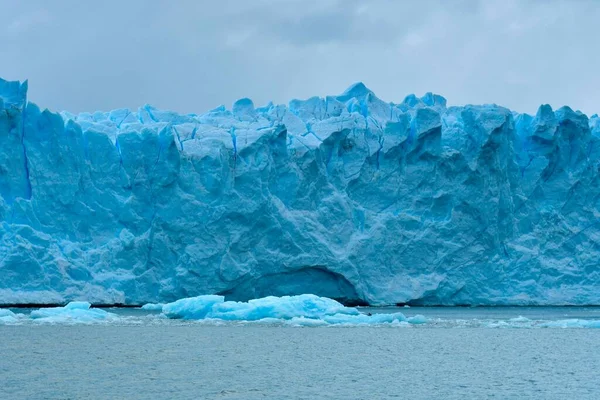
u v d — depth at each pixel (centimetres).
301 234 6950
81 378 3359
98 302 6500
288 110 7669
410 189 7388
